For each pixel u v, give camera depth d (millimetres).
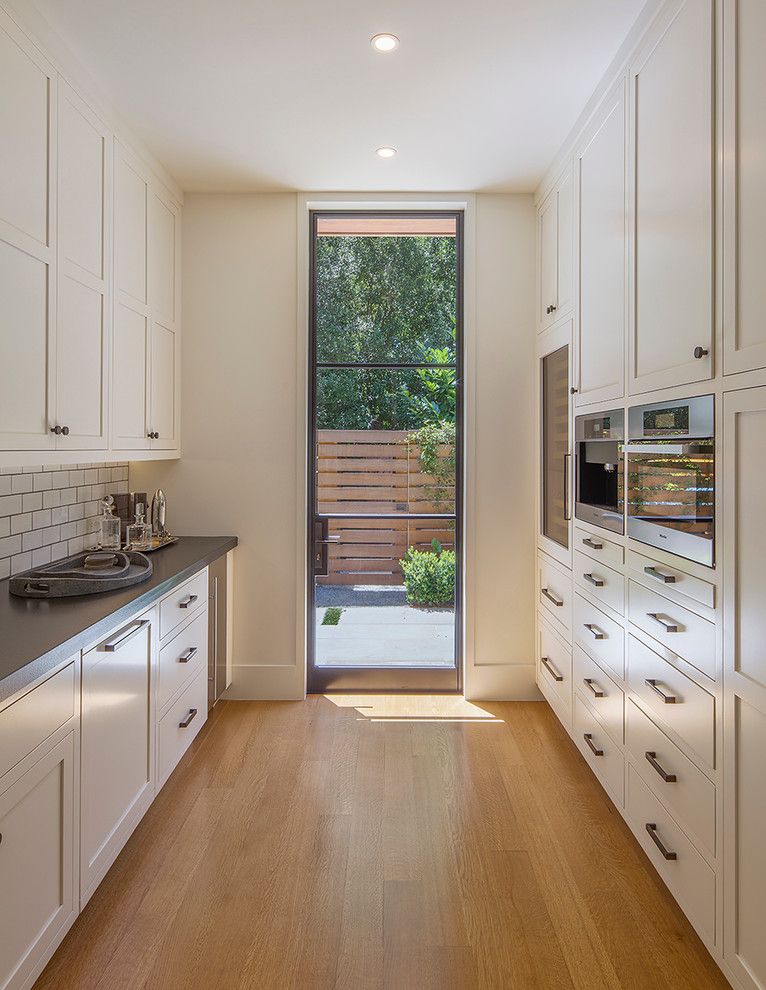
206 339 3748
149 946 1900
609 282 2557
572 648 3086
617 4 2193
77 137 2455
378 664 3957
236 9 2195
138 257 3086
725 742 1691
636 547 2289
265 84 2646
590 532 2803
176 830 2480
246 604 3801
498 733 3375
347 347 3920
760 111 1538
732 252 1657
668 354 2039
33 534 2709
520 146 3197
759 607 1547
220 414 3758
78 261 2465
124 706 2252
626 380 2379
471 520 3799
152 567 2799
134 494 3605
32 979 1644
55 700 1762
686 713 1911
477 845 2400
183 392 3756
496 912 2049
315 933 1956
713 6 1751
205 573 3281
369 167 3410
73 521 3057
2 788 1504
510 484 3803
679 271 1956
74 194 2432
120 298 2867
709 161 1767
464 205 3762
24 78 2078
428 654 3963
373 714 3617
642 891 2152
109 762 2123
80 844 1916
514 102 2793
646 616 2205
